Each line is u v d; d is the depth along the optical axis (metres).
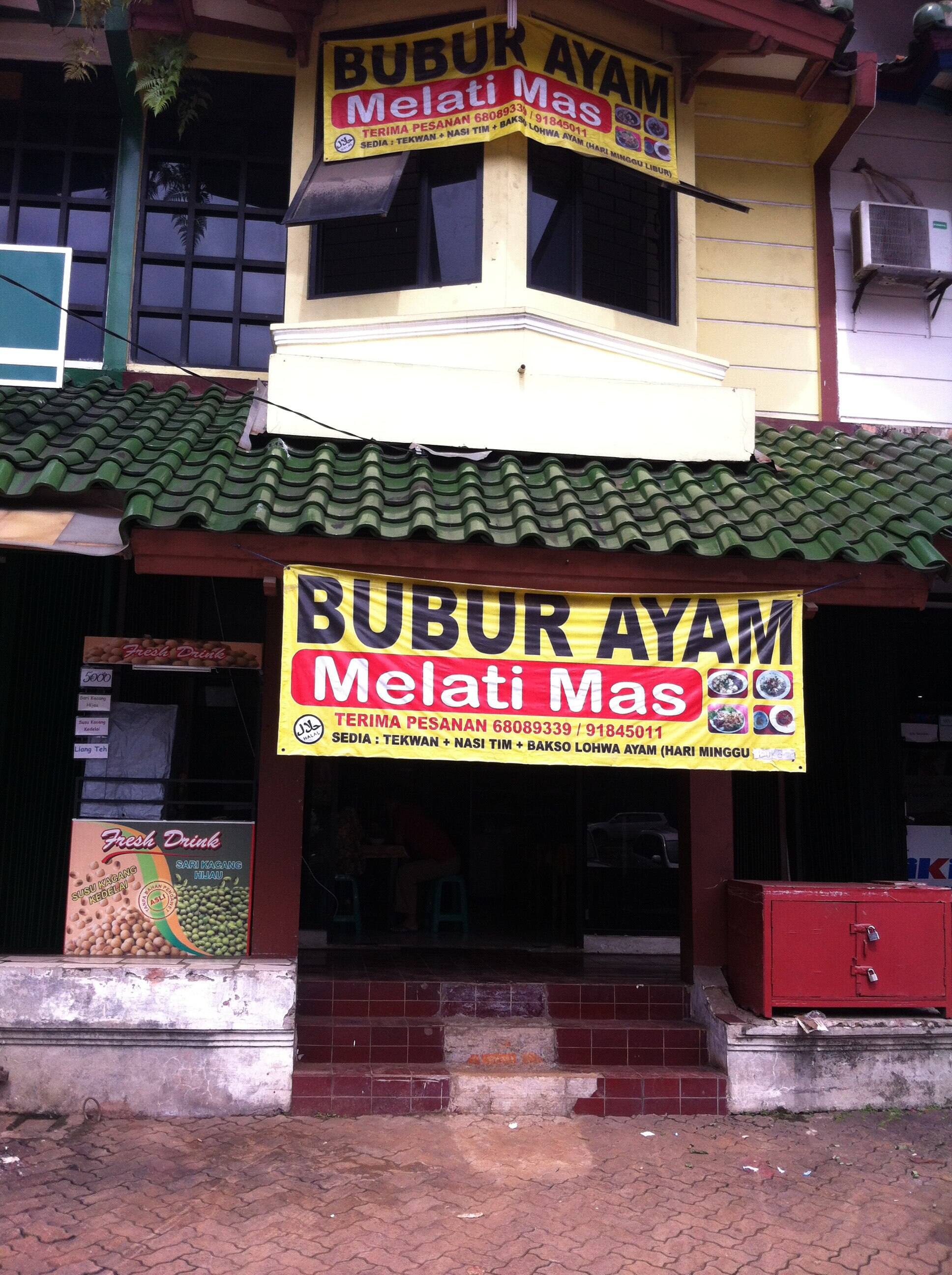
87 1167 5.07
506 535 5.54
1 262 6.39
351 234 7.23
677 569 5.89
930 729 8.28
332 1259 4.28
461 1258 4.32
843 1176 5.24
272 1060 5.87
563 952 8.57
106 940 6.26
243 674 7.37
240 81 7.86
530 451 6.66
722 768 5.85
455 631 5.75
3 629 7.00
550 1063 6.37
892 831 7.93
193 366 7.70
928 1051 6.29
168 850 6.34
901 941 6.36
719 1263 4.34
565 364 6.91
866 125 8.62
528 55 6.99
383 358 6.86
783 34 7.25
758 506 6.21
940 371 8.45
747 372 8.13
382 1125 5.75
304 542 5.64
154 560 5.59
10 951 6.73
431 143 7.04
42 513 5.56
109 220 7.83
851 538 5.90
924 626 8.37
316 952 8.15
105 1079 5.76
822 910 6.33
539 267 7.13
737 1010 6.45
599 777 9.03
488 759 5.70
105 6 7.07
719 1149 5.56
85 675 6.48
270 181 7.96
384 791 9.79
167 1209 4.66
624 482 6.54
